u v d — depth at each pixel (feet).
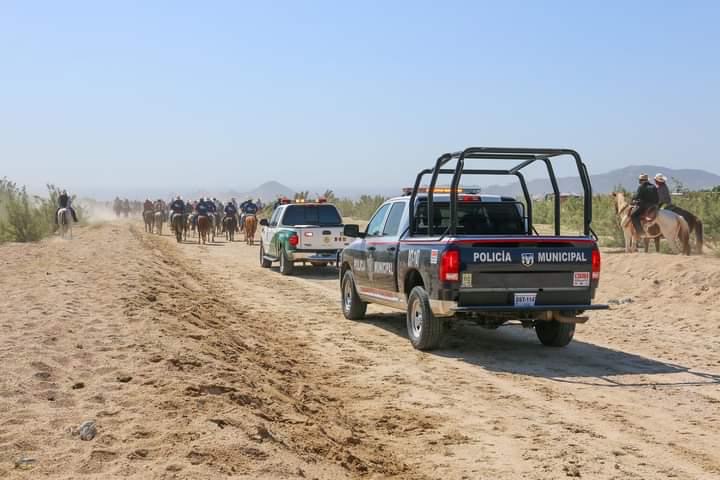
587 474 17.76
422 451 19.60
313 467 16.08
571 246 31.17
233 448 15.92
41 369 22.41
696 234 62.39
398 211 37.50
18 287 42.88
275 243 70.90
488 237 30.73
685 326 40.06
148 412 18.33
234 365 25.99
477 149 30.89
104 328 29.48
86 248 80.38
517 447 19.90
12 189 113.70
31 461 14.88
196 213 130.52
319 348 34.04
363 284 40.32
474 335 38.01
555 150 31.73
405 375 28.58
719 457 19.08
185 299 42.86
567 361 31.45
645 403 24.54
